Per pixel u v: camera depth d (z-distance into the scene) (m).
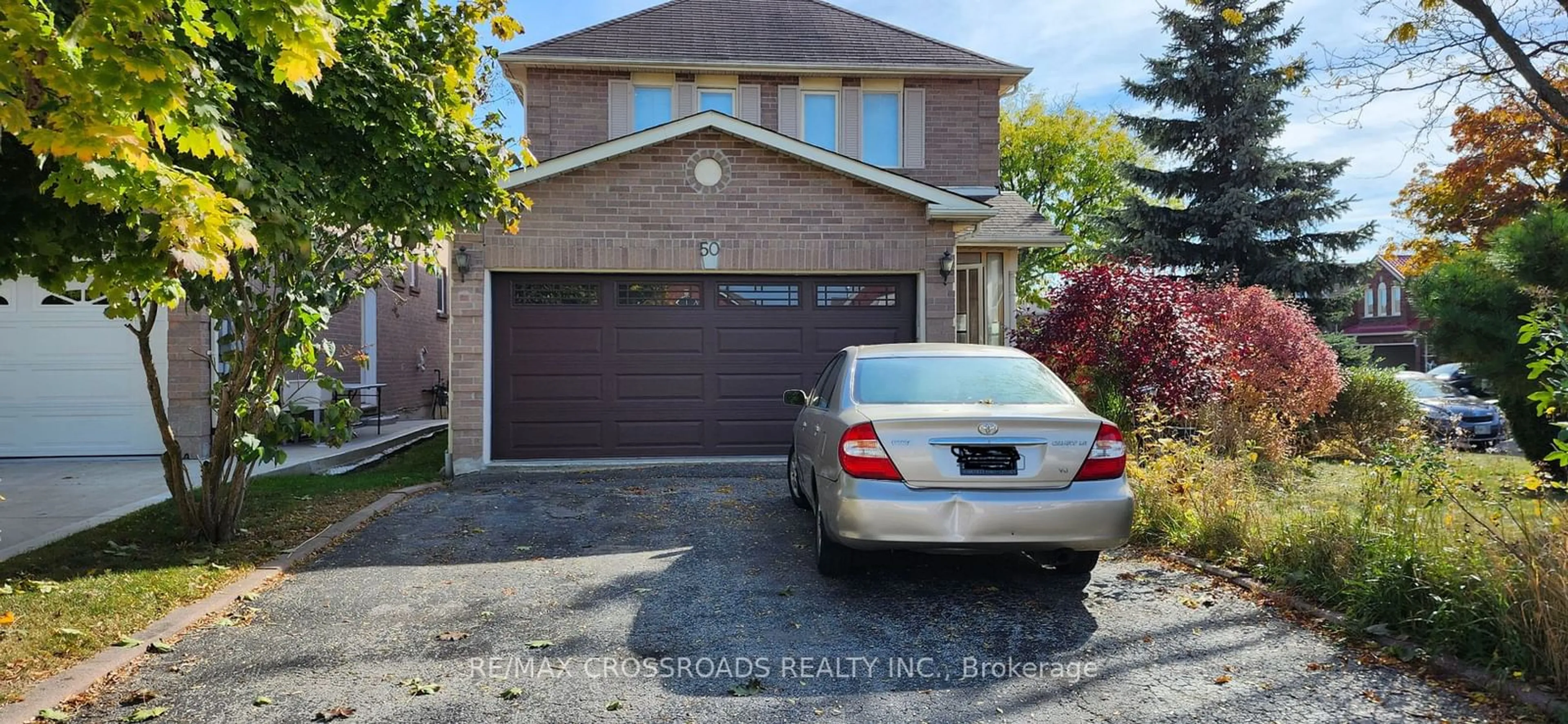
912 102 15.09
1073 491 4.82
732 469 9.77
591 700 3.74
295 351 6.13
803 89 15.02
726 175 10.03
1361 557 4.87
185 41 4.32
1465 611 4.06
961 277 14.34
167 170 3.34
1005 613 4.90
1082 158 29.22
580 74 14.59
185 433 10.85
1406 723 3.45
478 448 9.67
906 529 4.73
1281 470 9.13
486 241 9.73
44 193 4.41
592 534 6.96
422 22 6.25
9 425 10.83
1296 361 10.95
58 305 10.86
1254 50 18.08
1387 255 21.66
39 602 4.82
